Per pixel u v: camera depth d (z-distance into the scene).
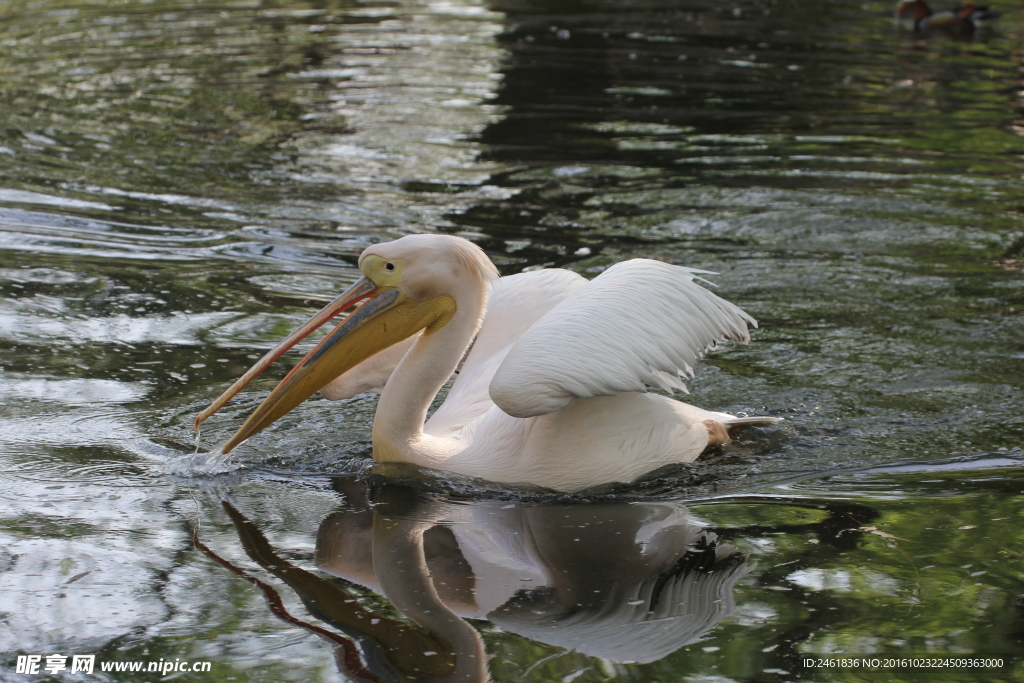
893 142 21.42
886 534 7.68
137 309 12.48
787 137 21.78
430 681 5.81
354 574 7.07
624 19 36.12
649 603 6.70
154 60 28.42
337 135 21.44
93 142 20.28
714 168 19.44
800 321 12.54
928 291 13.45
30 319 11.98
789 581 6.98
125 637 6.23
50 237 15.01
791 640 6.24
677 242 15.30
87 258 14.23
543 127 22.39
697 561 7.30
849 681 5.75
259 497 8.36
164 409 9.89
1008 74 28.05
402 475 8.88
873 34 34.03
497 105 24.33
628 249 14.92
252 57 29.19
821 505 8.27
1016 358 11.41
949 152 20.72
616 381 8.20
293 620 6.47
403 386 8.98
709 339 8.84
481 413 9.68
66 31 32.56
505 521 8.04
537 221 16.23
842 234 15.77
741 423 9.75
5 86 24.83
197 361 11.04
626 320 8.45
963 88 26.41
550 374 8.10
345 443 9.57
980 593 6.78
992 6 39.38
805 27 35.09
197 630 6.34
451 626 6.42
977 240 15.49
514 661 6.03
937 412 10.19
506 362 8.30
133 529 7.66
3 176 17.83
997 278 13.90
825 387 10.81
